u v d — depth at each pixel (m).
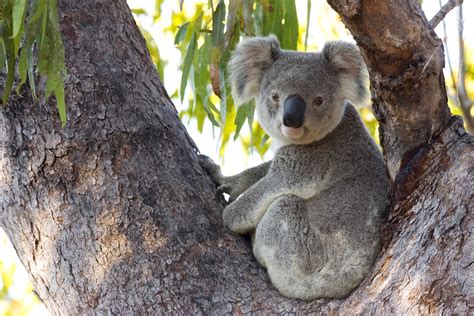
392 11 6.06
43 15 6.56
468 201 6.12
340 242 7.89
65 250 7.12
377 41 6.21
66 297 7.10
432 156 6.55
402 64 6.33
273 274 7.83
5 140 7.39
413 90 6.43
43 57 6.68
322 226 8.06
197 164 8.04
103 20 8.02
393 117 6.62
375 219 7.83
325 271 7.65
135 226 7.14
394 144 6.77
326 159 8.53
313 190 8.37
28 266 7.37
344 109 8.89
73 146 7.30
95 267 7.05
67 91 7.48
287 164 8.57
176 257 7.11
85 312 7.02
